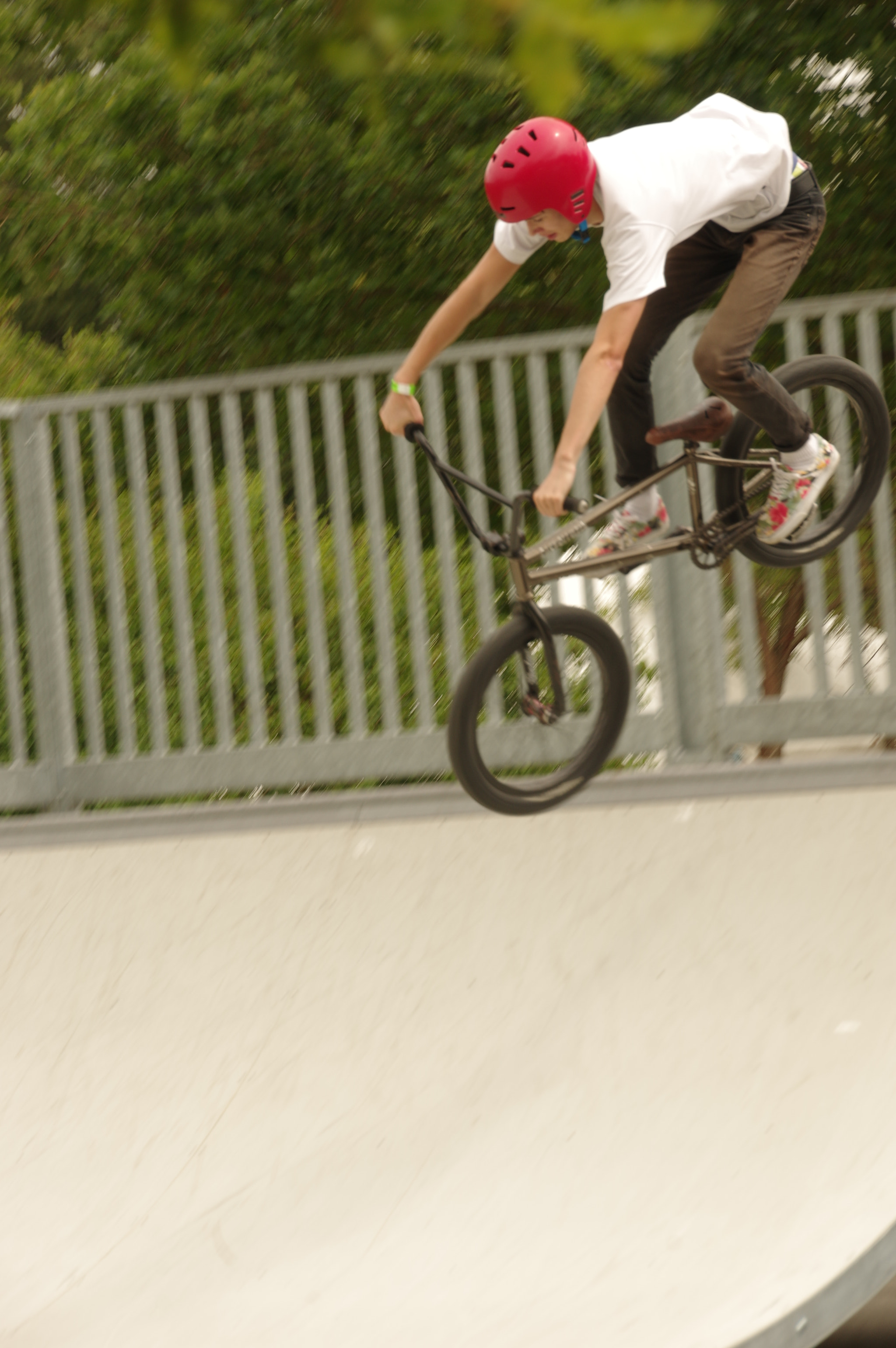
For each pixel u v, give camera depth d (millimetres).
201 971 8984
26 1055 8648
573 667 10195
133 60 19156
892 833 8641
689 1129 6797
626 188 6590
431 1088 7598
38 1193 7457
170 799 14711
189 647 10820
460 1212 6539
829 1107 6617
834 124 18297
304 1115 7586
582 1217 6320
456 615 10336
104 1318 6250
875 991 7422
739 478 7797
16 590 13562
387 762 10391
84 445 15984
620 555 7520
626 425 7727
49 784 11062
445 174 18859
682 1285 5527
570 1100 7238
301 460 10578
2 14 19922
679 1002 7797
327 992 8578
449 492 7211
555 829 9430
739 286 7215
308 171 19141
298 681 14086
